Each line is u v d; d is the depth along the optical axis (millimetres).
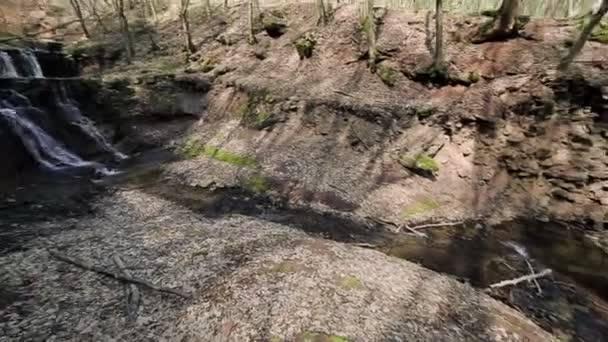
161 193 14867
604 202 12719
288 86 19312
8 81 18500
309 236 11477
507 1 15906
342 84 18453
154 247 10164
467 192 14266
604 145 12859
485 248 11633
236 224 12055
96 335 6961
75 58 24625
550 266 10719
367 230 12516
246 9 26062
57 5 35406
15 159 16266
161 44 26531
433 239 12086
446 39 17828
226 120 20062
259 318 7391
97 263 9234
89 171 17031
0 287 8148
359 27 19750
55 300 7852
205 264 9281
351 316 7477
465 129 15023
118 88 20500
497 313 8094
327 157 16297
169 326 7281
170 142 19578
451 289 8852
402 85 17484
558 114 13641
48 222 11992
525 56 15461
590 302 9125
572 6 21078
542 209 13516
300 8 23453
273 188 15031
